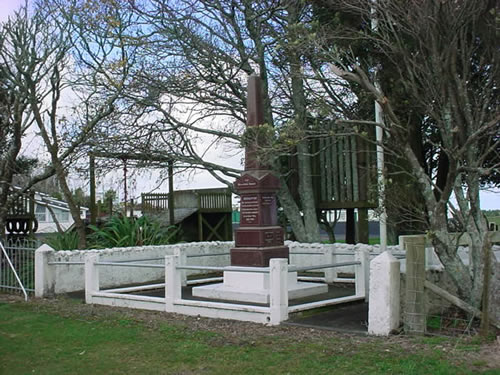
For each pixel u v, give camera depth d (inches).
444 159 577.0
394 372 227.8
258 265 406.0
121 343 296.4
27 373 248.2
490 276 275.0
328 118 570.3
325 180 677.9
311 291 423.8
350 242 745.6
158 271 577.6
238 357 261.1
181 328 324.8
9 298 466.3
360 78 351.3
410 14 333.7
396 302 292.8
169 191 816.9
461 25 322.3
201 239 879.7
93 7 562.6
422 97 396.5
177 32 611.5
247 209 423.8
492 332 275.0
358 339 282.5
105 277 525.3
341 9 454.9
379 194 458.6
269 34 605.0
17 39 571.8
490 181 541.6
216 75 647.8
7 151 685.3
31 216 864.9
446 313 326.6
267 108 632.4
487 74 360.8
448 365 229.6
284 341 285.4
